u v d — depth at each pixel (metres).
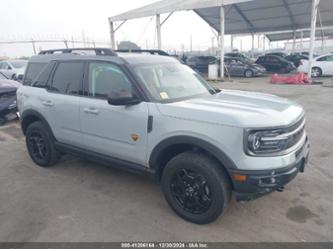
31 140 4.91
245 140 2.72
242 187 2.82
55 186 4.20
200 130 2.92
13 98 7.91
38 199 3.83
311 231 3.05
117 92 3.26
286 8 23.05
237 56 25.05
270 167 2.76
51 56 4.70
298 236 2.97
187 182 3.20
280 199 3.68
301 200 3.65
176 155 3.40
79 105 3.97
